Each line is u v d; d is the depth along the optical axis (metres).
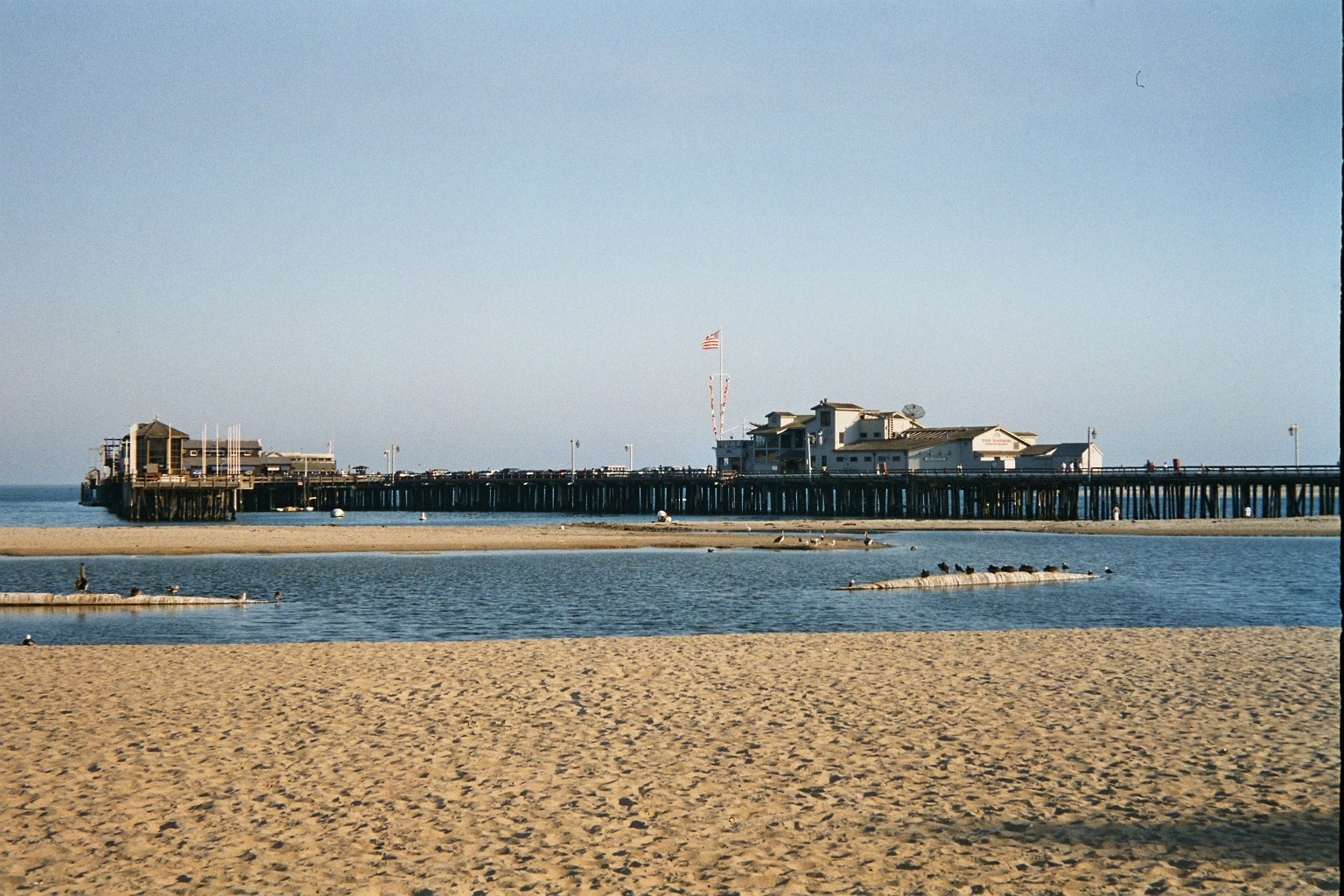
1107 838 11.65
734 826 12.18
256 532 75.94
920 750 15.28
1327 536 74.56
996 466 101.75
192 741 15.88
